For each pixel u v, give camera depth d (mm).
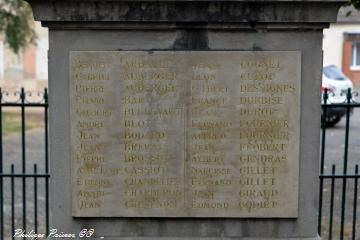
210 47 5484
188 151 5551
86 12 5352
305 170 5594
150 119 5523
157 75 5473
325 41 35719
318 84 5492
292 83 5469
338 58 35750
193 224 5676
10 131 18516
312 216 5645
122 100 5500
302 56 5465
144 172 5574
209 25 5414
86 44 5469
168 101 5500
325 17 5348
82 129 5527
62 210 5645
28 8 21562
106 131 5531
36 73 26672
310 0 5285
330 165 12812
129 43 5473
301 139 5555
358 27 35344
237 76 5469
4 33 21938
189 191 5594
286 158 5551
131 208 5617
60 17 5355
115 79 5480
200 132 5527
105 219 5672
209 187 5590
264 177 5570
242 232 5680
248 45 5473
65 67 5488
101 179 5586
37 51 26547
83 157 5559
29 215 9219
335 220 9086
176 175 5574
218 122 5516
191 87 5484
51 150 5578
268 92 5484
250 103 5496
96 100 5500
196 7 5348
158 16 5363
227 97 5492
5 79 26500
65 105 5527
